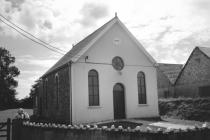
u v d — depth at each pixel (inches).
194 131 358.3
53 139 419.2
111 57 819.4
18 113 468.8
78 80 748.6
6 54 2129.7
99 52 798.5
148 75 884.6
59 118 837.8
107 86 794.8
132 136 345.7
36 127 442.9
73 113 725.3
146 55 887.7
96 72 789.9
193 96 1279.5
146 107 858.1
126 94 825.5
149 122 716.7
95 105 771.4
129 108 823.7
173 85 1401.3
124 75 832.9
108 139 363.6
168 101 1103.0
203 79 1232.2
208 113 886.4
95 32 967.0
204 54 1227.2
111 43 827.4
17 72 2176.4
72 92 733.9
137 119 797.2
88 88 765.9
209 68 1202.6
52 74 964.0
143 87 876.6
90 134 382.3
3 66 2110.0
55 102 901.2
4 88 2080.5
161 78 1517.0
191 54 1314.0
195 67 1286.9
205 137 366.6
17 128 452.4
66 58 987.3
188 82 1318.9
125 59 845.8
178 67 1627.7
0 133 612.1
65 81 786.2
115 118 801.6
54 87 922.1
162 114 1079.6
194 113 930.7
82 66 761.0
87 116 745.0
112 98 797.9
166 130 342.0
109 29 831.7
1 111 1756.9
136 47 879.1
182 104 1023.6
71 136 400.5
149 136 334.6
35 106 1343.5
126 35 865.5
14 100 2158.0
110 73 807.7
